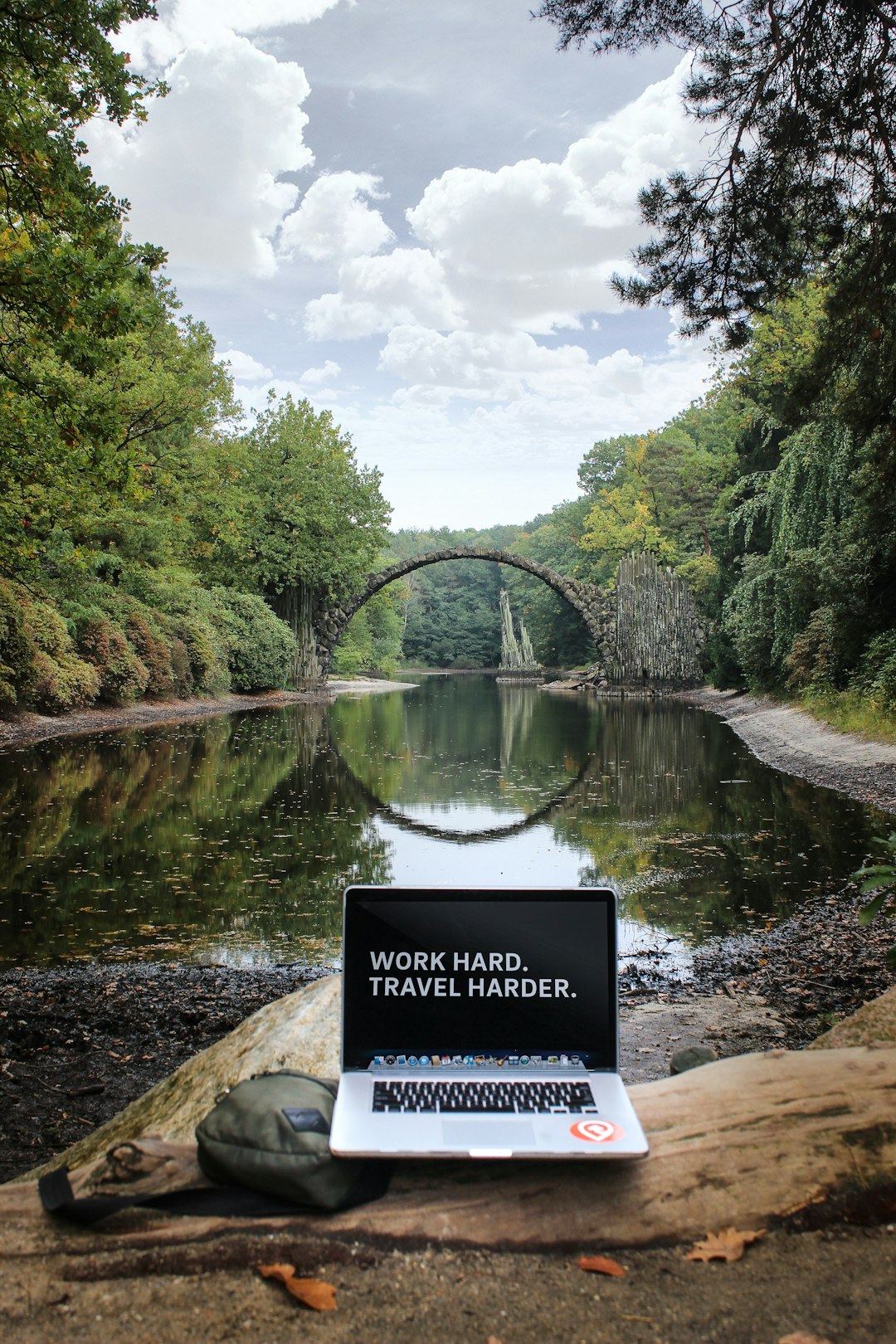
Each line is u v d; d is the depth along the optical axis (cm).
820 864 912
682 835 1070
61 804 1221
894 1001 319
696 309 867
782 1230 190
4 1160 339
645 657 4959
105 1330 163
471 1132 196
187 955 628
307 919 717
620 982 578
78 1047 460
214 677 3372
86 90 948
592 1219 190
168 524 2964
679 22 723
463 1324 165
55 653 2303
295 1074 222
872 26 723
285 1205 191
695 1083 234
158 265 955
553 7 718
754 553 3262
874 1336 162
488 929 225
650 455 6081
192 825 1109
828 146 791
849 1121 216
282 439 4169
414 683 7306
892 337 980
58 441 1108
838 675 2181
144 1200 191
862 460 1855
